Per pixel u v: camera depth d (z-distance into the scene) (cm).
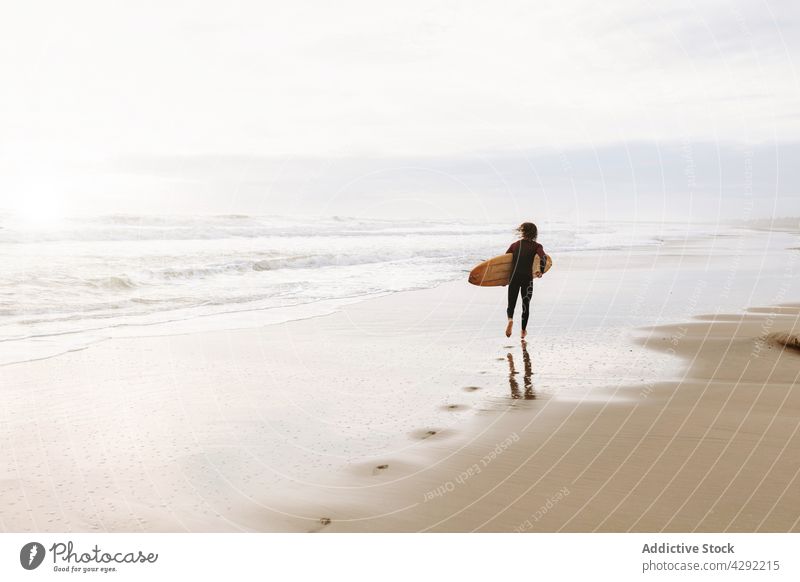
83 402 554
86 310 1024
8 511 352
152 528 334
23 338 813
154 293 1225
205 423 503
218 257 1822
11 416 514
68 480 393
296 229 3325
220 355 739
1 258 1605
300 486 383
